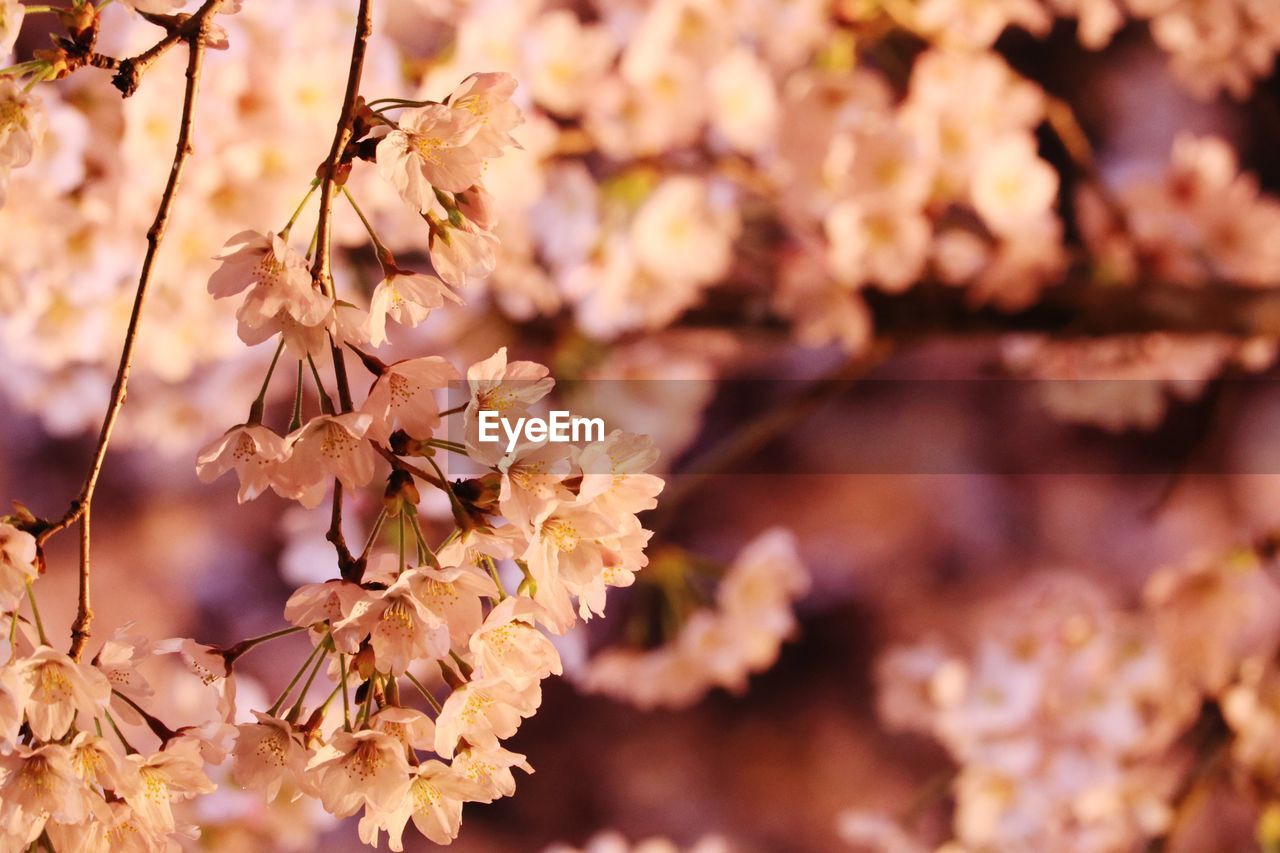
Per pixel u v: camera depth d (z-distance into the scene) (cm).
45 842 95
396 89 136
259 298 94
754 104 178
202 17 97
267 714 95
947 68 180
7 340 138
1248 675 205
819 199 178
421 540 94
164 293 136
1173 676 205
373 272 164
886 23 181
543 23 162
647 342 211
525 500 94
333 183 96
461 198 97
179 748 96
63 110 121
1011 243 194
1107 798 210
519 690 95
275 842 186
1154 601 204
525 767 95
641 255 179
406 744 94
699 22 173
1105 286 197
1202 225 200
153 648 95
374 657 93
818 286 198
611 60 170
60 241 124
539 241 175
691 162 183
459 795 95
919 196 175
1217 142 205
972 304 199
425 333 187
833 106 174
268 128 128
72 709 93
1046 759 206
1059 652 206
